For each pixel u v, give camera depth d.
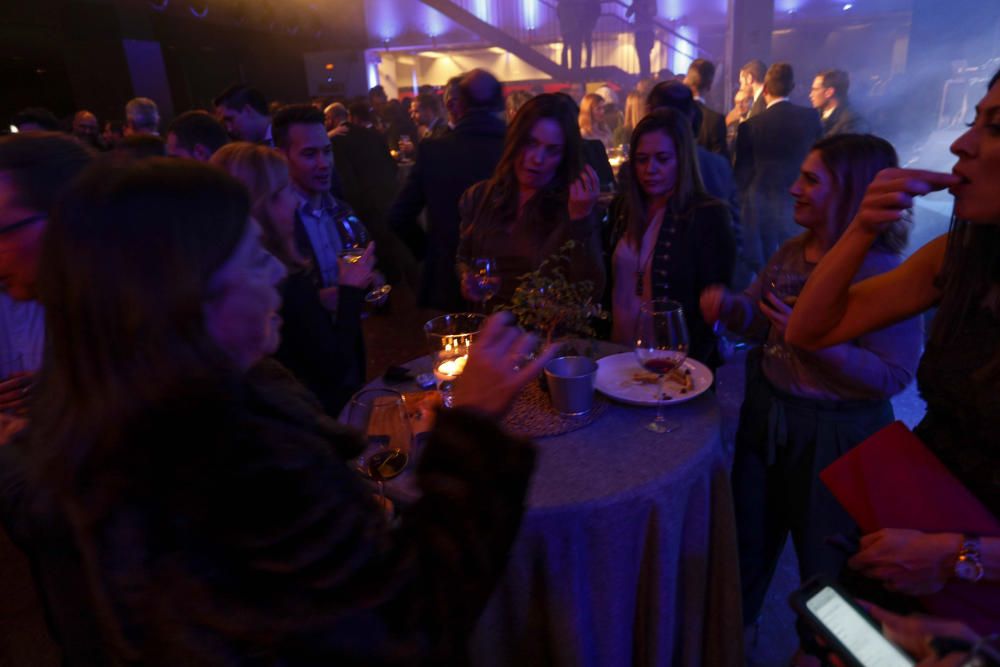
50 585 0.77
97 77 8.80
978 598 0.79
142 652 0.52
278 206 1.50
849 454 0.93
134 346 0.46
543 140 1.87
